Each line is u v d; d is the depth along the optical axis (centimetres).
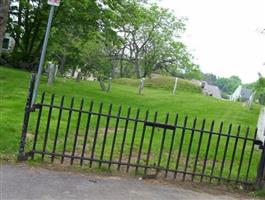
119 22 3053
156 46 7012
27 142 1018
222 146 1391
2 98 1677
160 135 1406
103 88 3072
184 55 7112
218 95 10238
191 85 5859
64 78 3731
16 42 3528
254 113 2823
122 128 1448
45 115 1427
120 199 761
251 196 882
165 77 5903
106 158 1024
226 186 919
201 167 1077
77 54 3872
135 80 5784
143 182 866
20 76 2700
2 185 742
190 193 845
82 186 794
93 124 1419
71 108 894
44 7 3256
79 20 3123
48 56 3809
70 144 1086
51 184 780
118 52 6744
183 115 2169
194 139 1430
